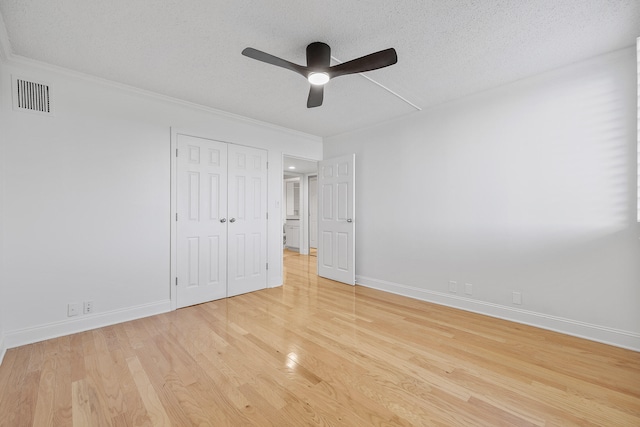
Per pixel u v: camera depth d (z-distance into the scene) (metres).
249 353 2.14
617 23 1.85
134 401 1.60
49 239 2.37
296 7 1.70
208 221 3.38
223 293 3.51
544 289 2.57
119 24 1.85
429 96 3.02
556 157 2.49
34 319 2.30
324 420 1.47
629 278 2.18
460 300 3.12
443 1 1.65
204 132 3.34
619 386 1.73
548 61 2.34
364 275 4.13
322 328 2.61
